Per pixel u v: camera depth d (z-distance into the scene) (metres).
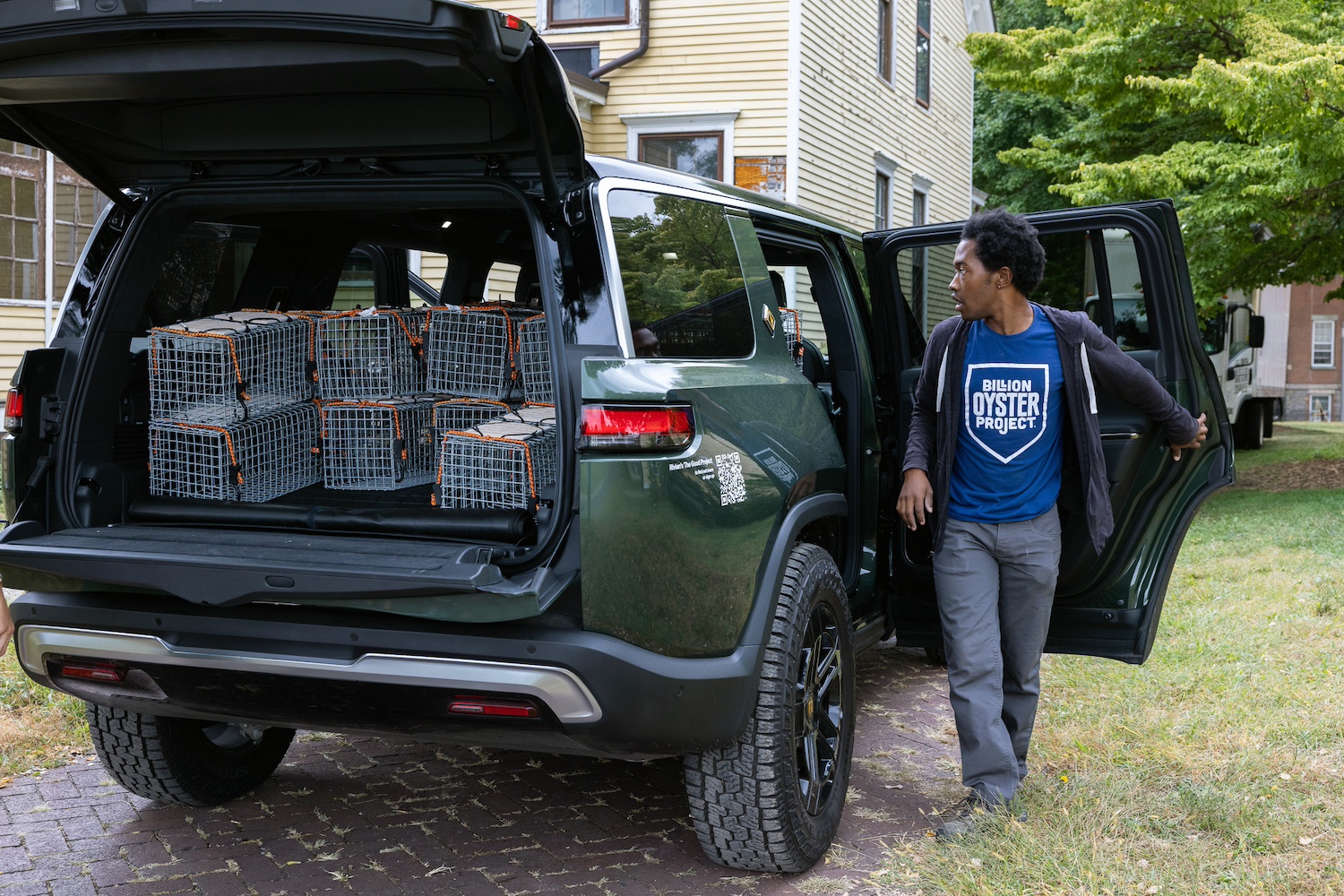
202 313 3.47
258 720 2.83
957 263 3.13
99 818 3.48
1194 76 8.99
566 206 2.63
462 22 2.24
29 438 2.89
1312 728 3.93
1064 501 3.27
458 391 3.49
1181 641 5.15
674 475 2.56
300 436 3.41
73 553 2.64
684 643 2.61
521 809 3.57
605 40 12.68
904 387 3.92
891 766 3.91
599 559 2.45
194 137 2.91
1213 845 3.11
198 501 3.04
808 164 12.59
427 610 2.44
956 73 18.70
